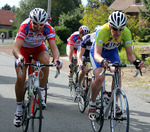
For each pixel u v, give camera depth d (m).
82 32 4.95
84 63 4.07
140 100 5.57
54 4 35.62
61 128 3.64
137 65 3.00
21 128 3.54
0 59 13.25
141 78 8.30
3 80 7.11
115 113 2.99
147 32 23.67
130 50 3.43
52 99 5.32
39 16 3.06
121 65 2.94
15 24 36.25
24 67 3.41
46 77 3.86
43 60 3.65
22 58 2.90
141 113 4.60
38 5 34.75
